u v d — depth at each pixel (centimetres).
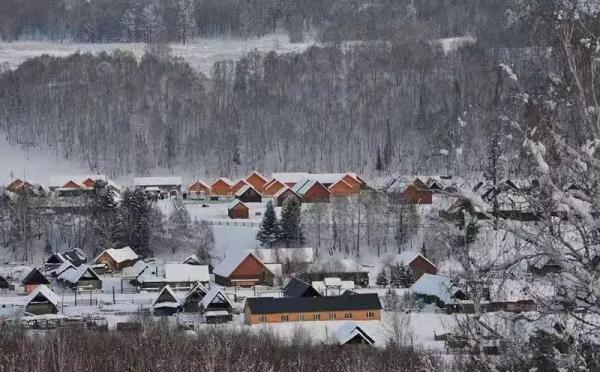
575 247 2192
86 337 9550
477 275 2242
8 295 14288
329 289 14262
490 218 2064
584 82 2008
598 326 2145
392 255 16138
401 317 10619
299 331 10075
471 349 2280
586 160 2019
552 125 2023
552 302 2159
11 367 7488
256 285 15062
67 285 15088
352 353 8350
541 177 2008
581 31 1983
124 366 7781
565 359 2108
